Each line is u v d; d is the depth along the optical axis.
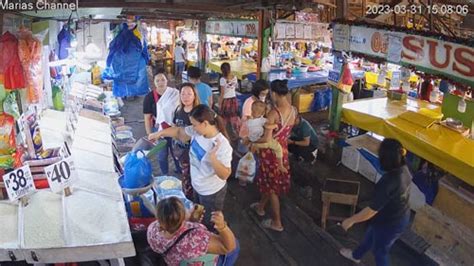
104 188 2.87
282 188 4.22
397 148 3.05
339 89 5.57
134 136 7.29
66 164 2.64
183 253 2.34
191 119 3.14
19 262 2.70
